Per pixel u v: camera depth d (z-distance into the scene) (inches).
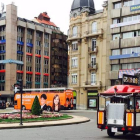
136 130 542.6
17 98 1814.7
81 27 2208.4
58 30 3590.1
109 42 2012.8
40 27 3088.1
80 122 930.7
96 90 2058.3
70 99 1668.3
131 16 1935.3
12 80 2753.4
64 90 1642.5
